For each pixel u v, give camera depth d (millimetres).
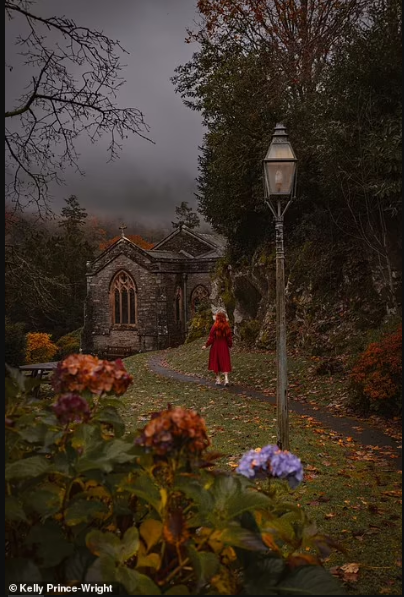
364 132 14164
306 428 9641
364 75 13625
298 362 16891
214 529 2373
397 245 15242
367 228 16422
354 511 5547
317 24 17922
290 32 19047
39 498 2439
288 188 7477
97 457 2500
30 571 2250
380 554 4516
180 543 2332
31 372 15664
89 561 2408
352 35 13977
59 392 2961
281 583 2369
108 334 46031
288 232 21531
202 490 2447
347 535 4922
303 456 7660
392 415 10312
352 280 17266
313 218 19453
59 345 48250
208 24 20828
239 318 24531
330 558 4457
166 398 13320
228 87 21188
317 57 15961
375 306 16188
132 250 44375
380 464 7285
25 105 9141
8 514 2322
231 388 14781
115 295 45938
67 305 50188
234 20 20906
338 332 17094
